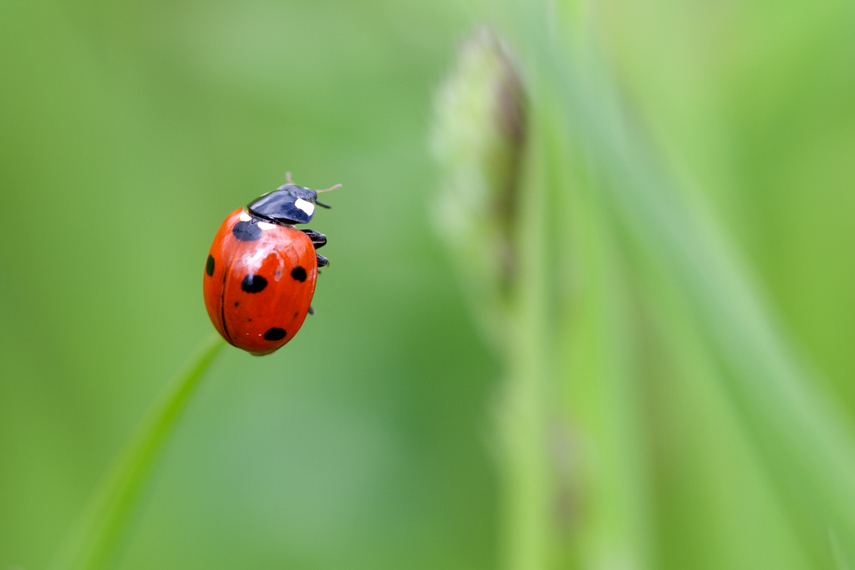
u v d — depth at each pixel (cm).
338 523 14
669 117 12
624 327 12
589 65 11
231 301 12
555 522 12
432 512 15
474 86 11
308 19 14
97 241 14
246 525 14
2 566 14
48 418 14
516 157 11
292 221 13
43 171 14
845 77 12
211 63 15
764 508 12
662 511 12
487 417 15
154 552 14
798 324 13
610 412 12
